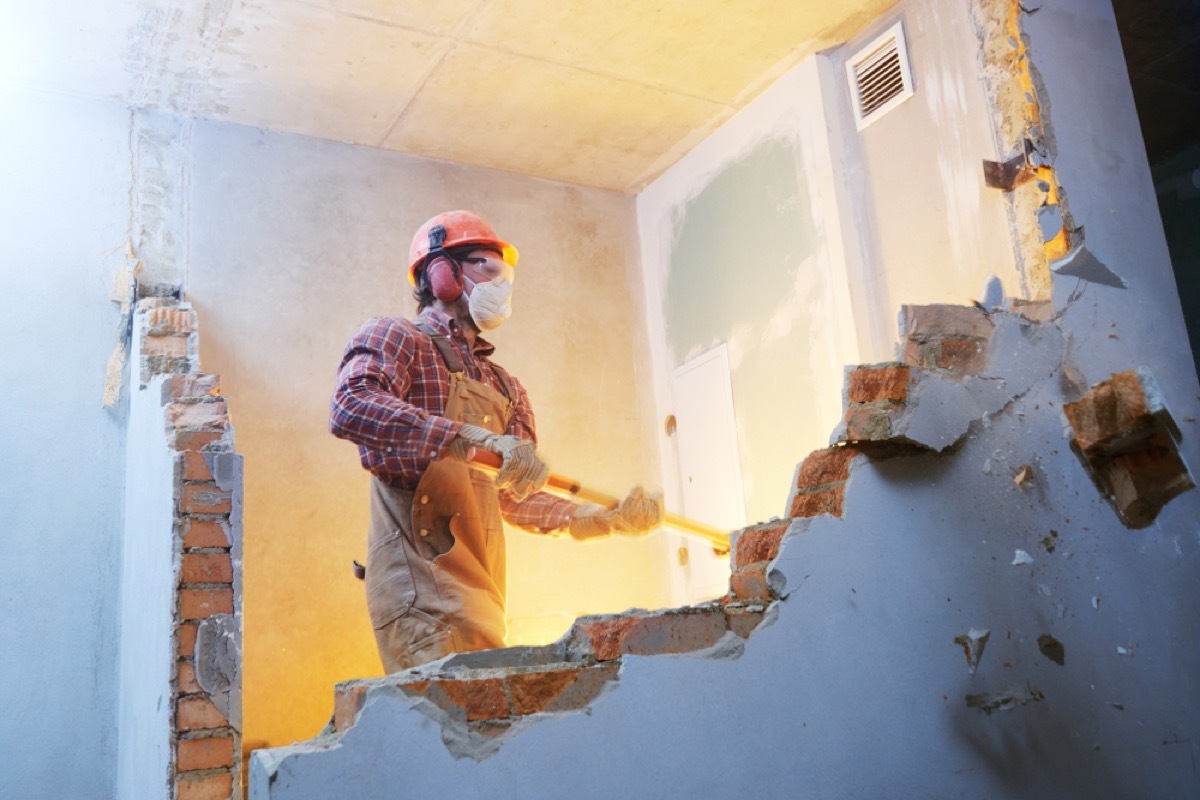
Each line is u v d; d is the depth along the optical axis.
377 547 2.55
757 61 3.72
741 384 3.93
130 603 3.05
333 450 3.70
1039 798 2.29
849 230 3.51
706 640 1.99
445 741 1.66
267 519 3.52
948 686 2.24
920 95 3.29
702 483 4.09
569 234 4.43
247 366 3.62
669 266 4.39
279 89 3.66
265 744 3.32
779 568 2.11
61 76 3.48
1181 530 2.72
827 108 3.63
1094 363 2.70
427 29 3.41
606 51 3.60
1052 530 2.50
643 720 1.86
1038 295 2.78
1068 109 2.91
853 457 2.29
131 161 3.62
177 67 3.48
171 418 2.57
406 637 2.42
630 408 4.36
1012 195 2.91
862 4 3.42
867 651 2.16
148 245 3.57
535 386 4.17
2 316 3.31
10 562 3.15
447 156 4.19
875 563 2.23
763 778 1.96
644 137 4.17
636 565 4.22
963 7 3.13
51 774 3.06
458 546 2.52
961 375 2.44
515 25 3.42
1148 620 2.58
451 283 2.81
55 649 3.15
